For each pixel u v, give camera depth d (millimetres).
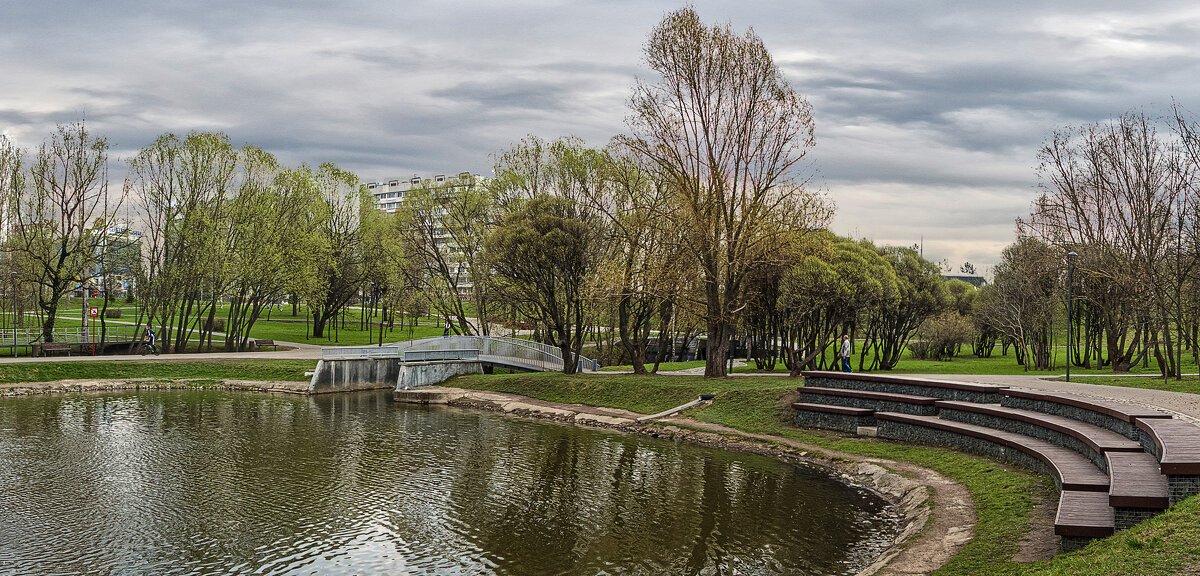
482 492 23781
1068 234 50344
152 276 59656
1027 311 52938
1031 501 18250
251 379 51500
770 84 38562
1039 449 20984
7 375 46906
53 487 24125
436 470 26797
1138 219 43156
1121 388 28594
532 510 21828
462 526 20438
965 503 19922
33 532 19844
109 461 27750
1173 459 13789
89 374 49531
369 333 79250
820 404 32031
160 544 19016
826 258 41469
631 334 62875
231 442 31594
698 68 38906
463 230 58719
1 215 57344
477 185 58969
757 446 30156
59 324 76375
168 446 30531
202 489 24047
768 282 43000
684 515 21219
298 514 21516
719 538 19203
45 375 48125
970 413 26188
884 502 22391
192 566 17562
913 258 52812
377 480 25344
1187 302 41594
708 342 42312
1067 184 48594
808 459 28016
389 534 19797
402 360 48125
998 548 15375
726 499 22828
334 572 17203
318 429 35062
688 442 31906
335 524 20641
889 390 30266
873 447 27531
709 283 40844
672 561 17656
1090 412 21453
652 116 39812
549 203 45500
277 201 62281
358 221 76875
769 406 33875
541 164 54094
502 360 52438
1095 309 55562
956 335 65062
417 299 72438
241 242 60562
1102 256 47156
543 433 34312
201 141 58812
